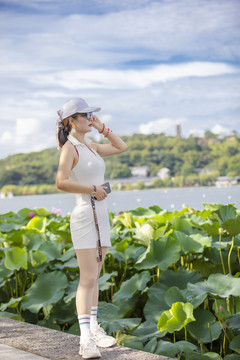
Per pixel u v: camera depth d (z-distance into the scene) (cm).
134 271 517
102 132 345
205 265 469
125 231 576
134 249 496
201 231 510
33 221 628
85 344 306
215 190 6519
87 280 316
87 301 316
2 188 10606
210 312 391
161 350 345
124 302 441
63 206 5209
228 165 10419
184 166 10519
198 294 371
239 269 461
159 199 4350
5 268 518
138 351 318
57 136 329
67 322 458
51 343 336
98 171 322
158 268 468
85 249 313
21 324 388
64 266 500
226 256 464
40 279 479
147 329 385
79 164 317
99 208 318
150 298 423
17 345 334
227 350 383
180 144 10569
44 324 458
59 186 313
